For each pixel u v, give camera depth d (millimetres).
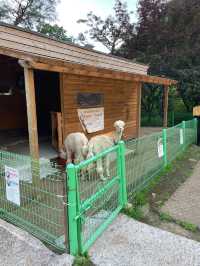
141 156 4723
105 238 3029
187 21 16109
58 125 6031
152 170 5246
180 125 7387
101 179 3879
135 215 3629
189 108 17078
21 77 9148
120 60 9461
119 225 3328
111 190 3572
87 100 6848
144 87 16984
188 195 4547
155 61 16281
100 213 3387
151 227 3316
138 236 3084
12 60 7469
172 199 4367
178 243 2947
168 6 16562
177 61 15938
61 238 2924
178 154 7270
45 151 6410
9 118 8875
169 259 2650
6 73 8602
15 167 3393
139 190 4539
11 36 5520
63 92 5992
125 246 2879
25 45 5832
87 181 3596
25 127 9461
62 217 3309
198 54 15734
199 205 4141
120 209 3688
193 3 15977
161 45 16891
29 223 3223
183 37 16125
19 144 7109
